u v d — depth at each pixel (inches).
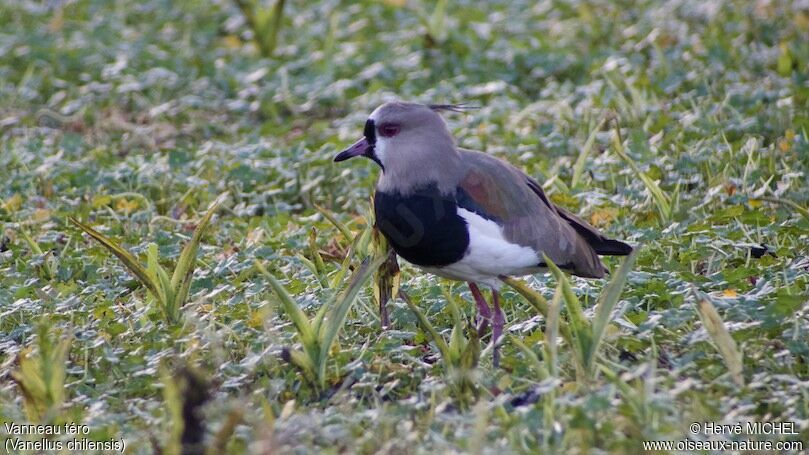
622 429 339.3
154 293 432.5
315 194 601.3
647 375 377.1
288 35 877.8
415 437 332.2
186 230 552.7
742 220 496.7
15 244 525.3
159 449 327.9
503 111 691.4
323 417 353.7
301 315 380.2
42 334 358.9
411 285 472.4
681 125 629.6
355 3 940.6
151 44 861.8
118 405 380.5
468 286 467.5
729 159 575.8
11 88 787.4
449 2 918.4
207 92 773.3
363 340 432.1
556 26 847.7
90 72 810.2
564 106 676.1
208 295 440.1
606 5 882.1
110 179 598.9
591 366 369.7
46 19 924.0
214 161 616.7
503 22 871.1
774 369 385.7
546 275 470.6
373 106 733.3
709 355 389.7
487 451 316.8
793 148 581.6
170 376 364.5
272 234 542.3
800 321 409.7
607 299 368.8
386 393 383.2
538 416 341.4
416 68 782.5
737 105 657.0
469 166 420.5
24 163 618.2
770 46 775.1
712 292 439.5
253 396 374.3
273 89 768.3
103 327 431.5
